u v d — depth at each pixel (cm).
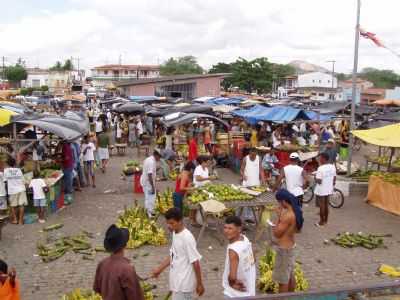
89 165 1659
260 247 1020
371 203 1457
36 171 1302
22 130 1758
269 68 8425
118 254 486
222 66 9488
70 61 12369
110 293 471
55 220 1223
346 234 1109
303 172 1138
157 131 2694
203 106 2659
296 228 698
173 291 589
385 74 12469
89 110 4131
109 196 1521
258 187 1141
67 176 1404
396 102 4234
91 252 975
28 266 905
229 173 1986
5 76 10644
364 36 1686
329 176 1188
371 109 3541
